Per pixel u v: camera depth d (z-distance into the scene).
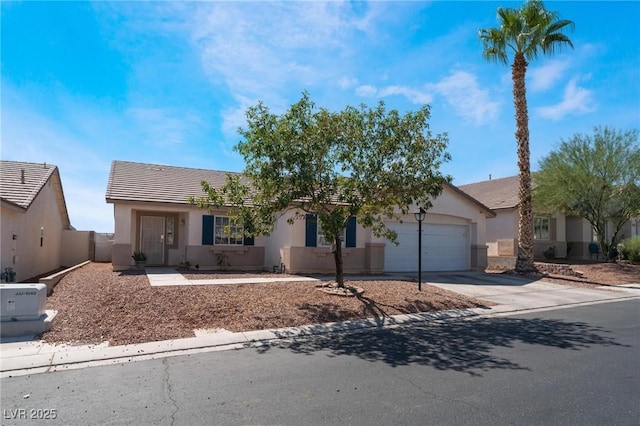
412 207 19.31
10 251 14.06
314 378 6.07
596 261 25.77
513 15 19.23
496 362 6.91
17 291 8.09
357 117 11.08
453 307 11.97
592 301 14.16
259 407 5.01
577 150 22.88
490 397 5.35
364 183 11.08
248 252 19.12
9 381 5.89
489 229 26.84
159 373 6.26
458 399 5.28
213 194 11.09
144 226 19.20
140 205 17.14
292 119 10.58
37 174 17.62
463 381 5.95
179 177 20.48
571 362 6.92
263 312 10.11
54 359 6.82
